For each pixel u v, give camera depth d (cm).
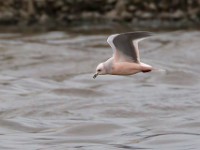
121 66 1702
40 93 2495
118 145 1911
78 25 3544
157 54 3058
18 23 3538
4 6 3559
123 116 2203
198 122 2102
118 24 3534
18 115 2217
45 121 2158
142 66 1702
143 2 3584
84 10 3575
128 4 3581
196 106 2314
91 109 2280
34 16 3553
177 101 2383
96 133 2022
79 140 1964
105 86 2622
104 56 2978
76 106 2314
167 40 3256
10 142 1939
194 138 1952
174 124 2091
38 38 3288
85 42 3228
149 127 2078
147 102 2366
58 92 2500
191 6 3591
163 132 2012
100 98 2434
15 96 2453
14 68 2827
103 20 3550
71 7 3575
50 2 3578
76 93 2486
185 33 3372
